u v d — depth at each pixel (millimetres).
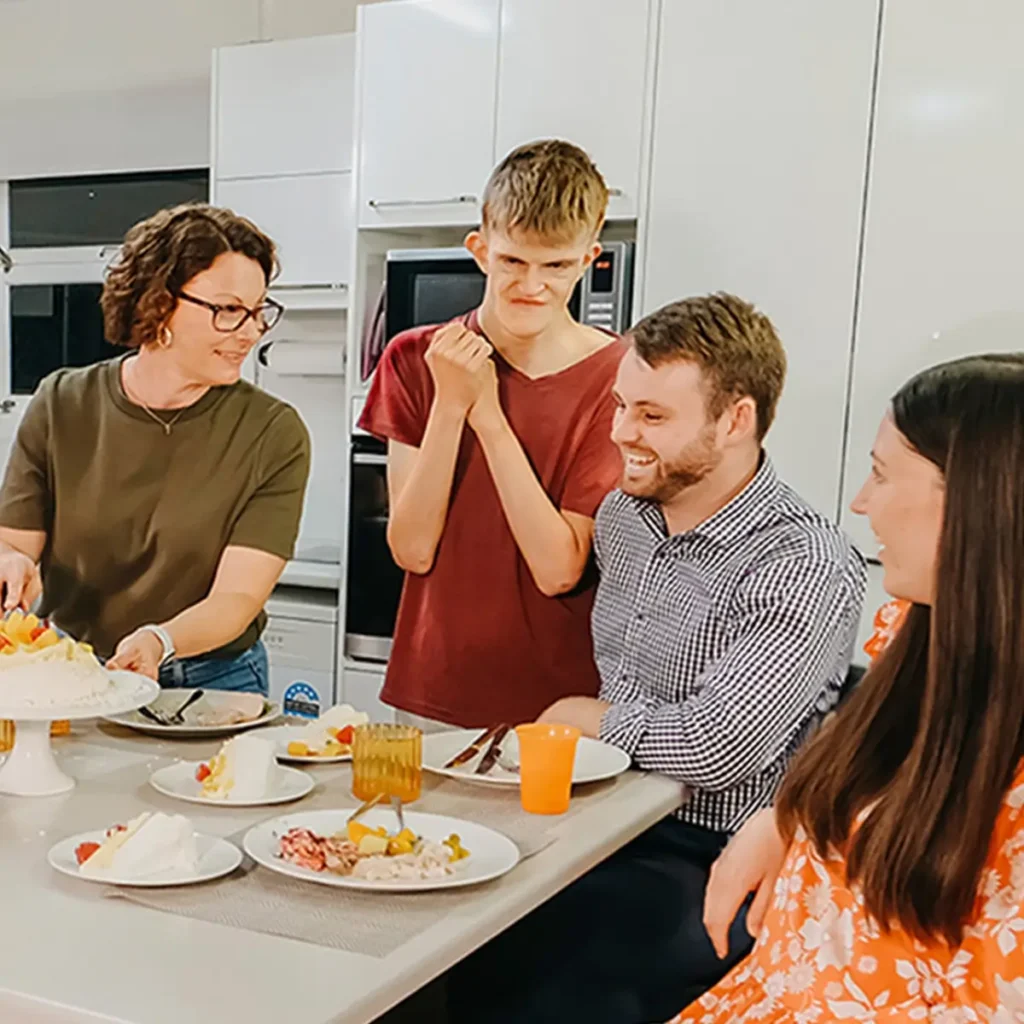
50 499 1852
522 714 2018
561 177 1843
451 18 2803
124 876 1019
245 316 1722
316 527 3682
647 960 1413
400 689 2117
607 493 1909
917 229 2336
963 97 2275
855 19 2363
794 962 975
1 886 1015
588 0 2635
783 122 2449
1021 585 835
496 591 2004
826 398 2447
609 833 1223
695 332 1533
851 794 956
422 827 1194
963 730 856
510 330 1923
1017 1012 802
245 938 922
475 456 1990
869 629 2416
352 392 2969
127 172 3805
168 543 1792
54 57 3869
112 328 1725
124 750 1469
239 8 3578
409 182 2887
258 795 1272
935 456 882
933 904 846
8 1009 819
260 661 1966
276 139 3242
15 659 1284
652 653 1612
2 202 4031
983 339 2291
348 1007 810
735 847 1212
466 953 949
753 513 1554
